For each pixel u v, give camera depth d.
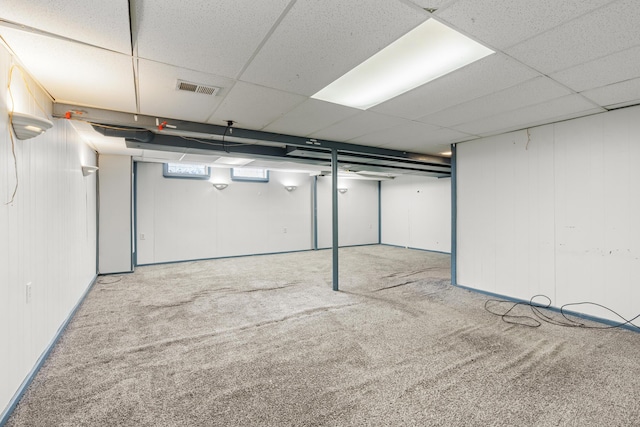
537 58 2.03
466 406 1.87
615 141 3.11
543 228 3.69
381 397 1.97
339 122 3.54
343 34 1.75
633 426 1.70
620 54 1.96
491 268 4.23
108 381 2.15
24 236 2.07
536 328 3.07
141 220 6.54
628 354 2.51
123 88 2.50
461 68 2.18
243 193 7.80
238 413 1.82
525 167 3.85
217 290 4.53
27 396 1.97
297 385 2.11
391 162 6.15
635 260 3.02
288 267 6.33
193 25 1.65
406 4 1.49
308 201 8.88
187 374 2.25
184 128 3.46
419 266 6.41
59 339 2.80
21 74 2.08
